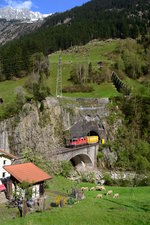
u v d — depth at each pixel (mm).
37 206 37594
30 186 40406
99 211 36688
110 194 52156
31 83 129250
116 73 158750
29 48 167750
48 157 68812
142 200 46844
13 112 100500
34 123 100000
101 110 119312
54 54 199250
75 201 42406
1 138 95312
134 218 33375
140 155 103750
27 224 30922
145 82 159250
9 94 120062
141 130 117562
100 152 104750
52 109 108500
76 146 93250
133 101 124750
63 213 34875
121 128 117250
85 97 128375
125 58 180000
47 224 31375
